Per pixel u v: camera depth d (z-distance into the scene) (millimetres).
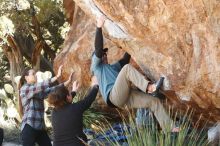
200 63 4762
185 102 5359
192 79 4898
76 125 5008
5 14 13133
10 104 11219
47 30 16266
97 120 8406
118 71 5785
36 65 15258
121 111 8070
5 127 10406
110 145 5820
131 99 5398
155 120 5609
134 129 5465
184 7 4691
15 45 14156
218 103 4961
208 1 4438
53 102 5086
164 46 5074
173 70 5047
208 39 4602
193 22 4688
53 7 14344
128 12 5164
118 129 6656
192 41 4789
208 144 5504
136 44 5336
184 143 5227
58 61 9914
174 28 4895
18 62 14281
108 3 5242
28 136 6219
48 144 6488
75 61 9406
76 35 10086
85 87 9305
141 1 5055
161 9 4902
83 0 5715
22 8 13109
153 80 5473
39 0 13867
